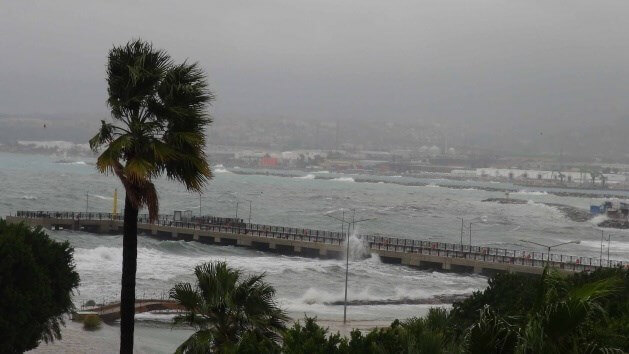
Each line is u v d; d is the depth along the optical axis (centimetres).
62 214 13838
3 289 3481
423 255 11350
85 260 9638
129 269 1812
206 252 11931
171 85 1814
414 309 8006
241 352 2069
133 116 1847
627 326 1805
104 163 1764
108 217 14112
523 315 1639
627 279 4062
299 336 2125
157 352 4934
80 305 6475
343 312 7506
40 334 3806
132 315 1822
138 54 1862
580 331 1438
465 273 10994
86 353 4553
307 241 12300
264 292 2328
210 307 2258
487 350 1427
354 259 11806
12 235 3756
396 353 2023
